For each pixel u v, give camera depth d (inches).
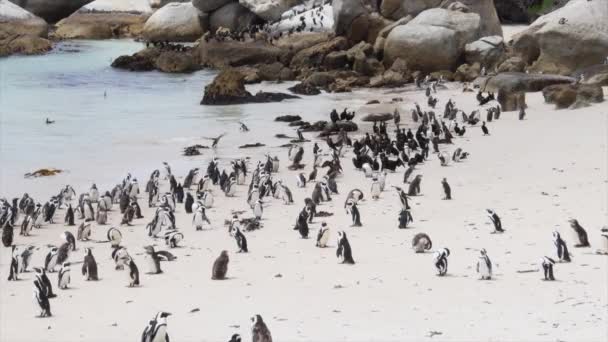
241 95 2539.4
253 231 1224.2
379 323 803.4
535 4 4170.8
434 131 1907.0
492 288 898.7
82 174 1658.5
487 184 1453.0
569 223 1101.7
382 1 3154.5
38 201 1471.5
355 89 2790.4
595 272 939.3
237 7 4018.2
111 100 2608.3
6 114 2332.7
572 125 1942.7
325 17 3663.9
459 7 3011.8
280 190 1432.1
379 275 972.6
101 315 873.5
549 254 1019.9
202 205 1288.1
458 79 2810.0
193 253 1120.8
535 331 759.1
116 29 4493.1
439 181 1502.2
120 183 1583.4
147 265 1036.5
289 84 2940.5
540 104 2258.9
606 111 2075.5
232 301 898.1
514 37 2987.2
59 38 4333.2
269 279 976.9
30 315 884.0
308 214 1252.5
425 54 2869.1
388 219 1256.2
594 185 1386.6
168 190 1540.4
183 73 3270.2
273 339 766.5
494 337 749.3
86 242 1213.1
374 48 3036.4
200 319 840.9
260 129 2110.0
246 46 3361.2
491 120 2090.3
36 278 934.4
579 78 2466.8
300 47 3373.5
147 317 860.0
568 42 2679.6
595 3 2726.4
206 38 3452.3
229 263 1057.5
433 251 1069.1
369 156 1668.3
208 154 1824.6
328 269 1008.2
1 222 1311.5
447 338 753.0
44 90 2800.2
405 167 1665.8
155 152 1850.4
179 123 2203.5
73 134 2055.9
